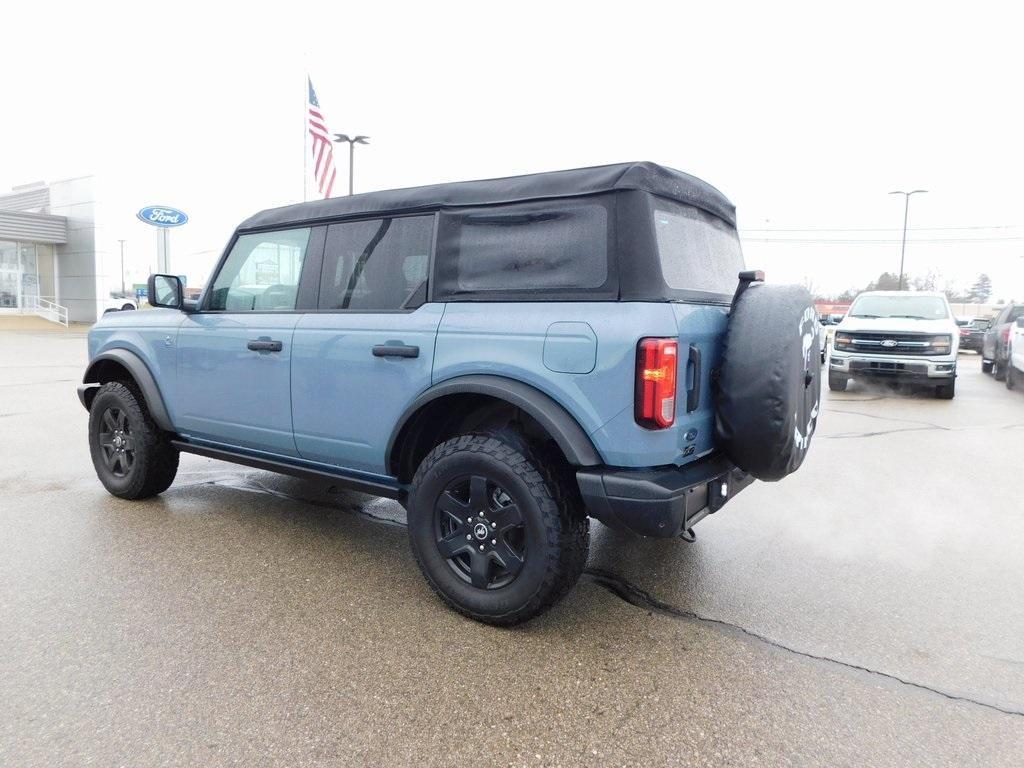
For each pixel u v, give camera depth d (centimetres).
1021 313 1386
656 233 281
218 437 412
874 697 254
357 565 365
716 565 380
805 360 297
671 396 265
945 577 368
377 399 331
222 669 261
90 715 231
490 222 311
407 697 246
